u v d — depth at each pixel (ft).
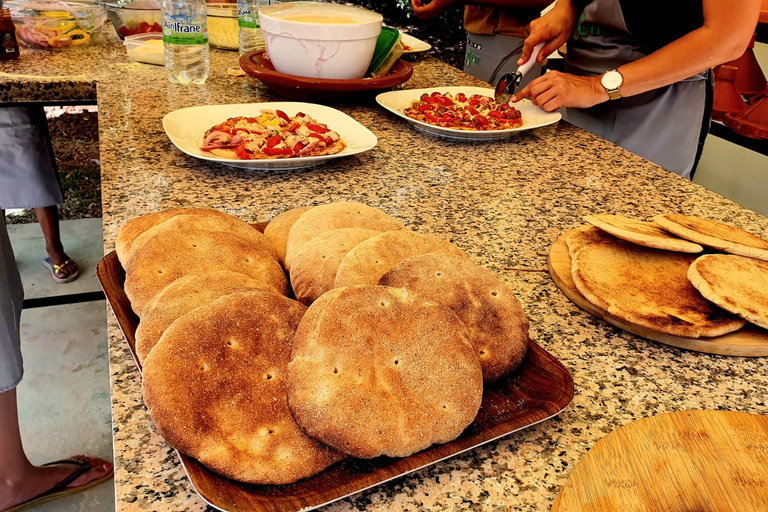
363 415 1.63
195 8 5.41
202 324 1.81
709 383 2.26
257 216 3.27
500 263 3.02
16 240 9.65
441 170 4.22
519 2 8.02
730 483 1.70
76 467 5.74
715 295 2.43
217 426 1.63
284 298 2.00
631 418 2.05
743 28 4.56
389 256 2.25
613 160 4.68
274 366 1.79
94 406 6.69
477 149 4.72
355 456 1.62
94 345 7.63
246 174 3.87
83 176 9.98
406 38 8.02
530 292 2.80
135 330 2.11
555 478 1.78
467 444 1.73
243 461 1.58
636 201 3.91
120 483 1.66
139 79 5.66
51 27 6.32
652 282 2.68
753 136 7.88
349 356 1.72
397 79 5.37
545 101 5.26
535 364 2.11
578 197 3.92
